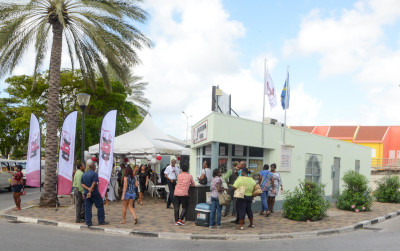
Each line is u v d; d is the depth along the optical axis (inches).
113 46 626.2
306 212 478.6
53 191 549.0
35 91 1022.4
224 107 660.7
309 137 669.9
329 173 738.8
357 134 1815.9
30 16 581.0
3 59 605.0
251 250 314.0
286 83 618.8
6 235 343.9
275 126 581.9
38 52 608.7
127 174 414.6
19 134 1275.8
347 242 357.4
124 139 689.0
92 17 601.3
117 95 1049.5
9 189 890.7
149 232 368.2
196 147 568.1
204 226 410.0
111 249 299.6
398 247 332.8
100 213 405.1
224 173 517.3
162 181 687.1
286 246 334.6
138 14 634.2
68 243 316.2
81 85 1015.0
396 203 759.7
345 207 616.4
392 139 1808.6
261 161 575.2
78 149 1027.3
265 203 508.4
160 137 788.0
